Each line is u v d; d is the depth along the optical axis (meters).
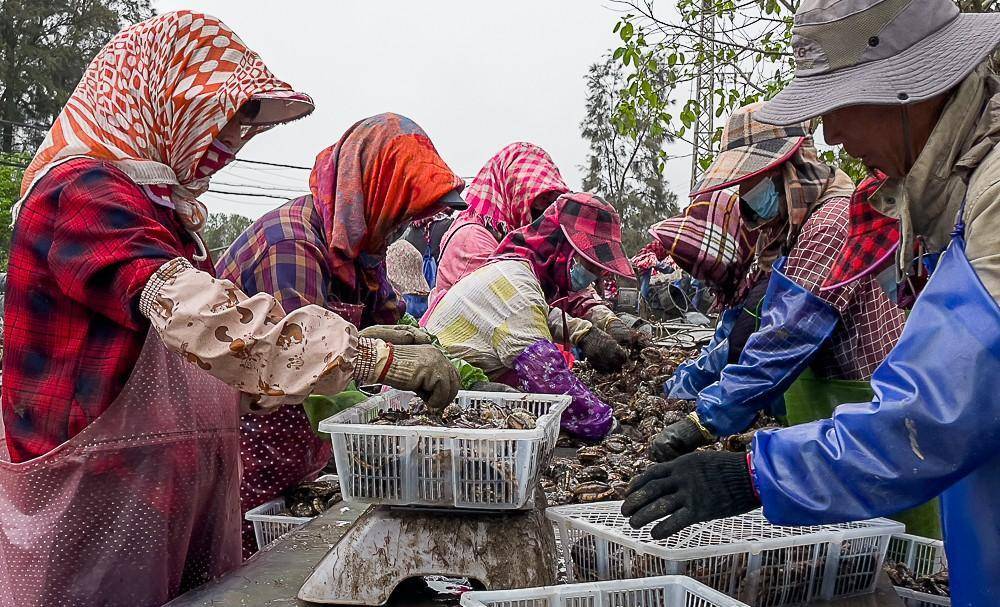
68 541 2.17
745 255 3.96
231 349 2.00
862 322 3.07
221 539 2.52
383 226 3.20
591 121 34.03
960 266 1.57
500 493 2.04
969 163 1.78
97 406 2.18
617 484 3.02
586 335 5.45
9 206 30.11
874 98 1.78
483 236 5.32
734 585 2.07
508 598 1.71
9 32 43.12
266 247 3.00
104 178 2.12
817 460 1.62
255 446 3.23
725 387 2.94
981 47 1.76
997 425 1.46
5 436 2.23
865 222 2.77
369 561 2.06
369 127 3.26
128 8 47.06
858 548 2.23
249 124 2.66
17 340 2.17
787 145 3.22
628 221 34.94
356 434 2.06
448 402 2.22
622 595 1.77
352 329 2.14
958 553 1.84
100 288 2.09
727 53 6.43
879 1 1.81
